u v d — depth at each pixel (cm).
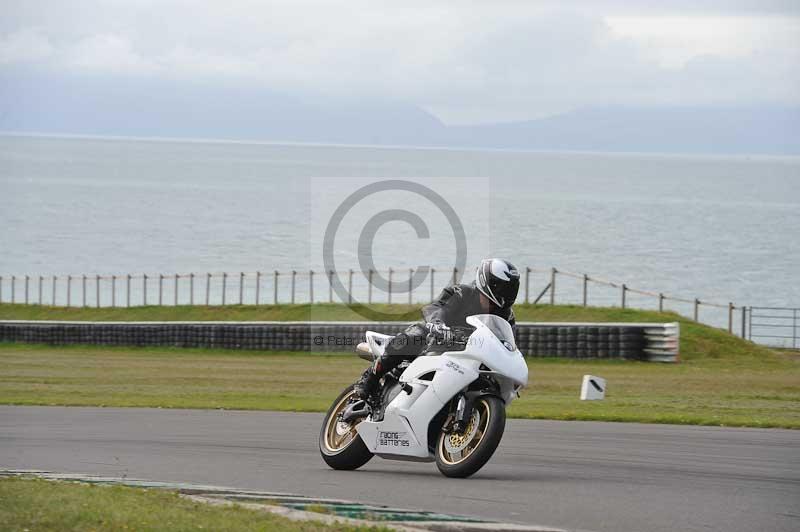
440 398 2073
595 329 6575
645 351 6556
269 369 6209
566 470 2212
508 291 2095
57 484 1908
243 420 3419
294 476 2167
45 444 2755
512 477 2105
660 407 3928
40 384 5216
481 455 2002
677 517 1672
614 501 1812
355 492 1938
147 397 4453
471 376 2047
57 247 19500
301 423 3322
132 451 2609
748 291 14150
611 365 6359
